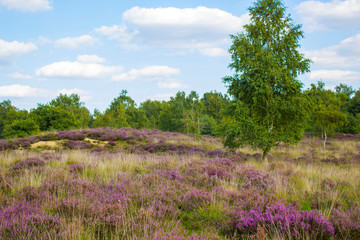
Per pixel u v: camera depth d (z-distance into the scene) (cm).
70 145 1811
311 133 4188
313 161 1534
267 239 331
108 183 595
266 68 1346
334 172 940
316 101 1480
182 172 784
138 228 354
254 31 1466
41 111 2889
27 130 2756
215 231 388
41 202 456
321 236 340
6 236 302
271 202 450
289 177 755
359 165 1370
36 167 775
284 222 361
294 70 1395
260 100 1453
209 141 2692
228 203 487
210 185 648
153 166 868
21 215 361
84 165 832
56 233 323
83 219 372
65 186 545
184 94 6212
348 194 594
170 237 313
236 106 1396
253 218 388
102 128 2548
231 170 823
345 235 358
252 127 1361
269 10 1441
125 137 2173
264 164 1146
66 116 2983
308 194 586
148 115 8931
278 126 1495
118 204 416
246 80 1390
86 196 482
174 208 465
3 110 8431
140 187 567
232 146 1477
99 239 336
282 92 1349
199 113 5041
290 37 1380
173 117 6225
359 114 4666
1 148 1597
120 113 4134
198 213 446
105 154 1370
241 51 1403
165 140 2334
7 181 600
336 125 2452
